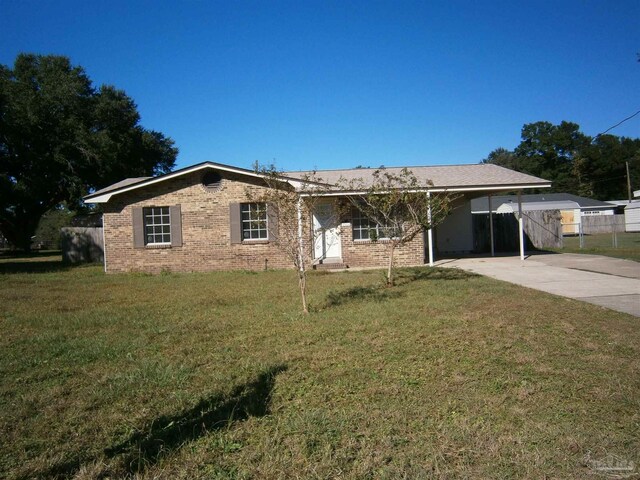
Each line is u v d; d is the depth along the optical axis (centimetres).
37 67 3422
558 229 2148
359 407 401
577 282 1044
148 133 3788
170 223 1609
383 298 912
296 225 824
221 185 1592
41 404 421
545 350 538
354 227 1592
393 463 311
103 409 411
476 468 303
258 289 1112
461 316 724
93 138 3197
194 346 607
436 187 1470
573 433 343
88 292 1141
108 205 1627
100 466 310
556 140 6706
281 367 508
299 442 343
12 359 563
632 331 613
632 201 4559
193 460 320
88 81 3522
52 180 3234
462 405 400
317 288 1095
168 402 421
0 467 314
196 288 1169
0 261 2512
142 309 880
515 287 1000
